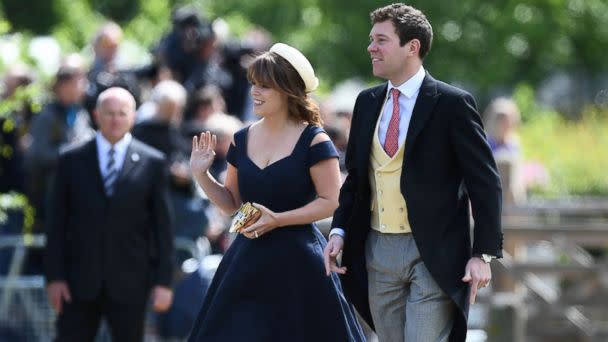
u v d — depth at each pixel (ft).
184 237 98.12
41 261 94.27
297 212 61.98
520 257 118.32
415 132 59.26
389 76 60.13
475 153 58.70
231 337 61.72
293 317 61.93
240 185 63.36
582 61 233.14
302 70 62.54
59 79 96.37
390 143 60.23
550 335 110.11
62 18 192.95
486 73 208.95
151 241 82.28
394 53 59.72
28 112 99.91
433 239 59.47
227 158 64.59
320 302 62.23
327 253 61.05
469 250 60.03
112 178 81.10
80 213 80.79
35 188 95.71
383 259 60.95
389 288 61.46
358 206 61.62
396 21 59.72
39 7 193.06
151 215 82.38
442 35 209.26
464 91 59.47
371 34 60.29
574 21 224.33
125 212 80.94
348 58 207.31
